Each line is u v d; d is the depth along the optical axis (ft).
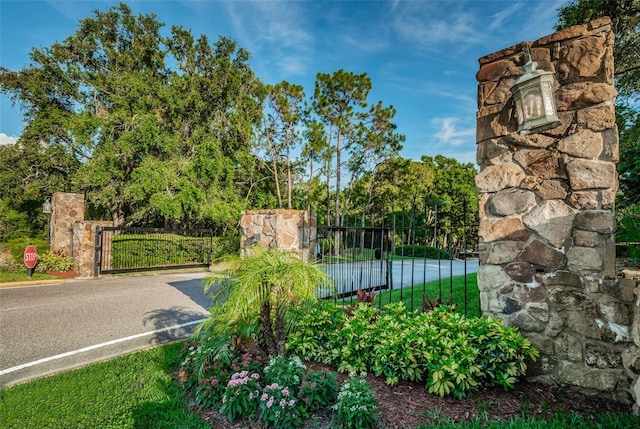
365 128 65.72
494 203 10.93
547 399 8.70
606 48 9.30
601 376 8.80
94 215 69.36
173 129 59.93
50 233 38.78
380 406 8.21
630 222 12.04
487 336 9.14
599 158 9.21
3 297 23.20
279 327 9.93
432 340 9.09
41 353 13.00
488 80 11.37
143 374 10.69
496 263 10.75
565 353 9.37
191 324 17.07
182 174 54.70
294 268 9.29
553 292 9.68
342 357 10.30
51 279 30.45
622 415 7.72
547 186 9.99
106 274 34.47
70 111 63.36
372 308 11.85
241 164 64.95
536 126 9.77
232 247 48.14
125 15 64.18
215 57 68.33
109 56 63.21
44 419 8.07
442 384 8.39
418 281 27.37
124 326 16.67
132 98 54.85
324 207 70.69
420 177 79.61
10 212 53.26
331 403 8.43
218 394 8.65
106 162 52.95
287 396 7.91
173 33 66.23
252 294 8.89
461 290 19.67
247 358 9.82
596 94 9.34
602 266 8.98
